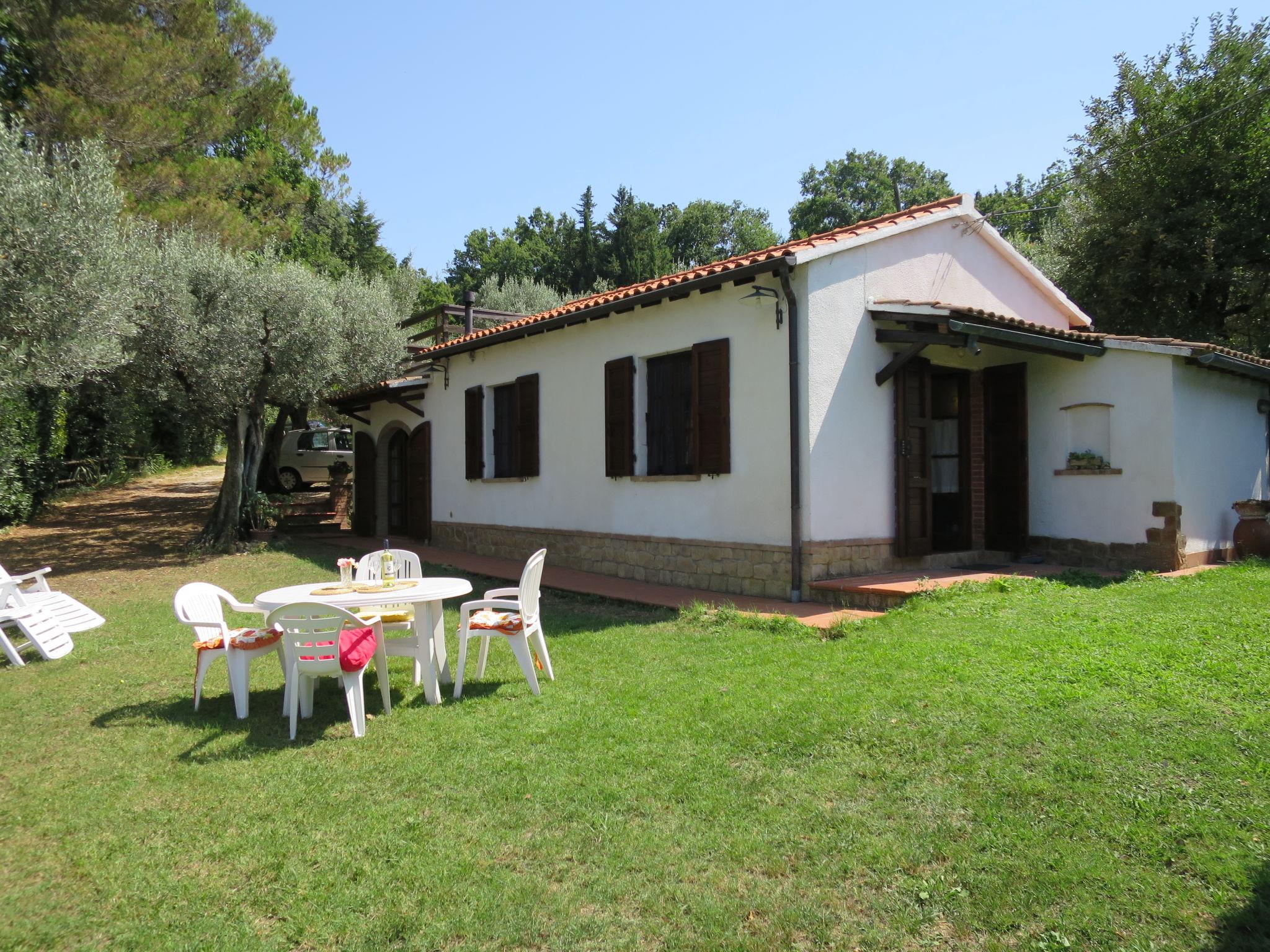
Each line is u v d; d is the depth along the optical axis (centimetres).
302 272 1333
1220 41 1499
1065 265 1720
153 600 946
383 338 1617
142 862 318
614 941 258
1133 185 1509
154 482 2247
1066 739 383
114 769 415
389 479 1592
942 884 280
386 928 269
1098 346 896
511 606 536
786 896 279
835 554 791
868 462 831
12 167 893
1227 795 323
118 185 1408
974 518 998
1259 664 475
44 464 1638
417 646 522
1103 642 536
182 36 1677
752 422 831
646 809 348
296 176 2848
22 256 909
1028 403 971
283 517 1579
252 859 317
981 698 442
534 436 1158
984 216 982
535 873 301
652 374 972
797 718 439
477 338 1227
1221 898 260
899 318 812
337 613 448
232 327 1224
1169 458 855
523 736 443
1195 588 729
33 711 520
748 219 4934
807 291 777
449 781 386
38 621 681
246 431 1410
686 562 912
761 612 727
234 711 512
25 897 296
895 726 417
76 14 1470
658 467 961
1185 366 887
